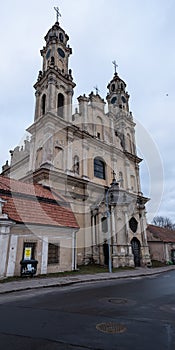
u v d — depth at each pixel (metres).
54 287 10.47
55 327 4.77
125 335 4.31
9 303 7.09
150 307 6.51
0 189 14.56
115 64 43.03
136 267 22.42
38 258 14.02
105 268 19.25
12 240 13.01
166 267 25.08
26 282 11.17
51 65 27.59
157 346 3.81
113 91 39.94
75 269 16.30
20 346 3.84
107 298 7.84
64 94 27.75
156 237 32.66
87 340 4.09
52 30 32.22
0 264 12.15
